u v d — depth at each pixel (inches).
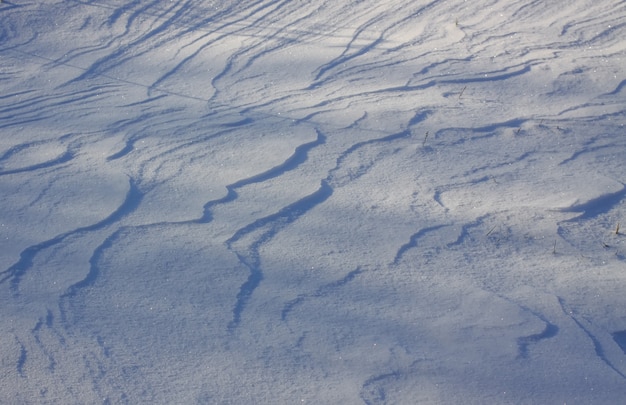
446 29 390.6
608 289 175.9
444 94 306.8
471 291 174.9
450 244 194.9
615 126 276.4
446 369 149.6
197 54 358.9
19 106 294.7
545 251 192.5
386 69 337.4
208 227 201.0
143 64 346.6
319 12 418.3
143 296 170.9
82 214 206.8
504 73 331.3
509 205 215.6
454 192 223.3
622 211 213.6
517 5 419.2
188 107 292.5
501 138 265.1
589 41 369.1
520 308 168.7
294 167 238.1
